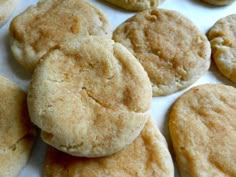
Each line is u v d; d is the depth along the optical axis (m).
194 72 0.15
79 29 0.15
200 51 0.15
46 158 0.13
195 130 0.14
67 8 0.16
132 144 0.13
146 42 0.15
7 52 0.15
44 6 0.16
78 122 0.12
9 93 0.13
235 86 0.16
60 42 0.14
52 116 0.12
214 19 0.17
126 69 0.13
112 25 0.16
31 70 0.15
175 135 0.14
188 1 0.18
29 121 0.13
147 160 0.13
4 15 0.15
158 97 0.15
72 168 0.13
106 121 0.12
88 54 0.13
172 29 0.16
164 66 0.15
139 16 0.16
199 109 0.14
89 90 0.12
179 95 0.15
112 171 0.12
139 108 0.12
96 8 0.16
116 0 0.17
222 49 0.16
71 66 0.12
